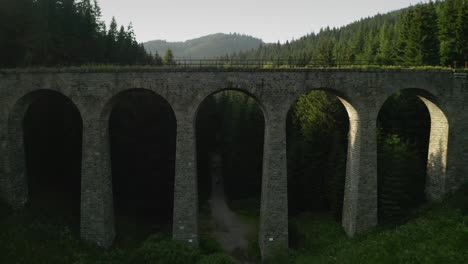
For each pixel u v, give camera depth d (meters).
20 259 20.00
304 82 23.69
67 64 32.50
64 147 30.98
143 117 35.28
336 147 33.34
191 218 23.73
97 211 23.70
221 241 29.48
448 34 36.03
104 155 23.95
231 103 59.34
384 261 19.59
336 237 26.88
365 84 24.30
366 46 64.25
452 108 25.80
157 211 34.19
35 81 23.28
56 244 22.42
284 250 23.83
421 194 28.77
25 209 24.72
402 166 27.48
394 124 33.66
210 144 57.75
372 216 25.08
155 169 34.97
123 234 27.22
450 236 20.16
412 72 24.78
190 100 23.27
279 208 23.91
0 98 23.55
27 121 28.33
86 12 41.81
